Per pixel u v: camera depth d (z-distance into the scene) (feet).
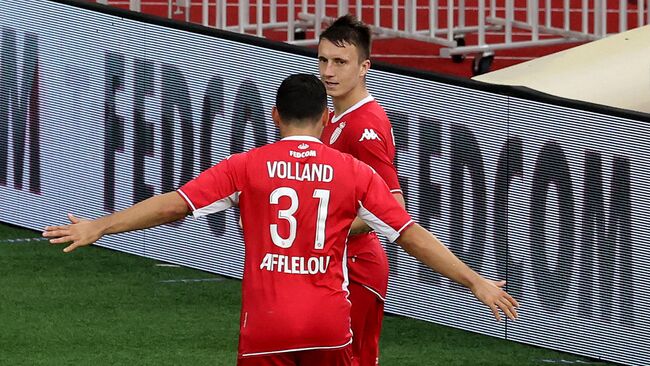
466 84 87.30
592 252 83.87
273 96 96.37
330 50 70.33
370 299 71.87
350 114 71.10
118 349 87.30
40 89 108.06
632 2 202.49
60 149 107.65
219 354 86.79
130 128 103.55
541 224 85.61
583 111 82.99
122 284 101.50
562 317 85.56
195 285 101.71
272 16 158.81
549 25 164.96
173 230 102.17
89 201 106.52
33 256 107.76
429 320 91.04
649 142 80.79
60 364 84.33
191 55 99.71
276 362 59.98
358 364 72.49
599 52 104.01
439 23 190.08
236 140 98.58
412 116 89.81
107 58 104.01
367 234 71.67
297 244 59.62
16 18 108.68
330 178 59.82
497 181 86.94
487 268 88.07
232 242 99.25
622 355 83.35
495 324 88.33
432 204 89.86
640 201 81.56
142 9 198.49
